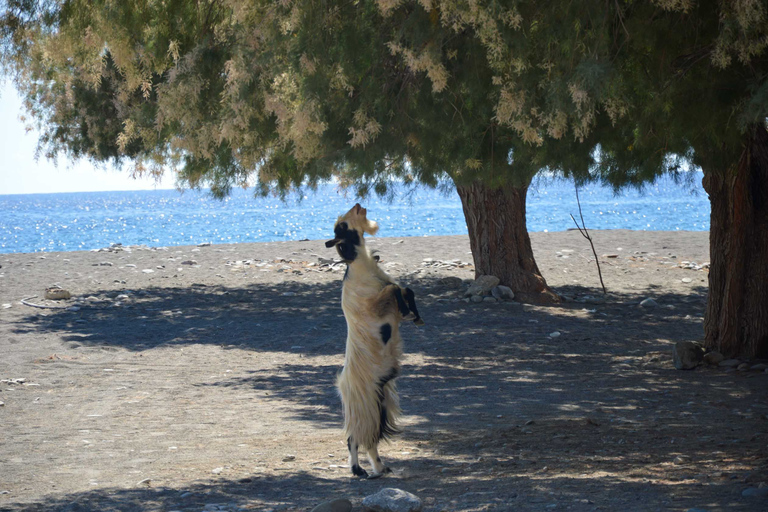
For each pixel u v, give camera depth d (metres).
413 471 6.48
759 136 11.33
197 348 14.08
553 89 6.00
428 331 15.51
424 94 8.02
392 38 7.64
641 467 6.20
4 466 7.06
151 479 6.46
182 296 20.06
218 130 7.65
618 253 27.94
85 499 5.76
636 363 12.41
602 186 11.94
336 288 21.38
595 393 10.34
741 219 11.73
